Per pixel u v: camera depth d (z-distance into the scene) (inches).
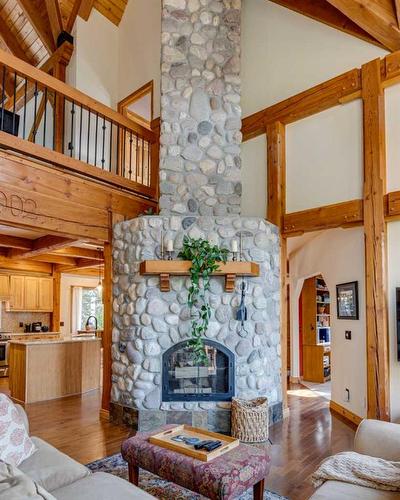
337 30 193.5
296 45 209.8
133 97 270.4
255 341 182.5
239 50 226.8
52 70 283.9
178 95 216.7
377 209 169.3
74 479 85.7
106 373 192.5
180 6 223.5
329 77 194.9
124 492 78.2
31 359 226.7
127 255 188.1
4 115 180.7
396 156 168.6
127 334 181.9
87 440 159.2
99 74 273.1
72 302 434.3
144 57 262.8
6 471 69.1
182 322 178.2
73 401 226.4
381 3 162.6
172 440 109.0
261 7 228.1
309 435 169.3
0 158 155.3
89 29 268.5
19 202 160.2
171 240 178.4
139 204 213.6
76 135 255.6
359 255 191.3
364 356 182.5
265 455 102.0
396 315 159.2
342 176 185.2
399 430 94.9
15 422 95.7
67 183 179.8
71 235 181.5
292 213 202.2
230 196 212.7
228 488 88.2
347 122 185.6
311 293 306.8
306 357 305.6
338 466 88.0
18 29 312.2
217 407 175.5
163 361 176.1
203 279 179.0
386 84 172.9
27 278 362.3
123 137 271.6
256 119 220.5
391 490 79.1
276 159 208.2
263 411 164.2
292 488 120.0
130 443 109.3
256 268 180.5
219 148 215.9
